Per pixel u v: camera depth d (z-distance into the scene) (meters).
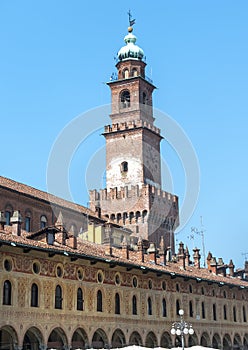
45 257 75.94
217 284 113.12
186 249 126.00
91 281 83.00
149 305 94.31
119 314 87.00
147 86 153.12
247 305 126.62
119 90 151.12
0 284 68.75
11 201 98.00
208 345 108.62
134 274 91.75
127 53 154.62
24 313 71.38
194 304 106.12
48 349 74.50
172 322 98.38
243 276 136.38
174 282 101.50
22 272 72.25
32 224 102.25
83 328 79.94
